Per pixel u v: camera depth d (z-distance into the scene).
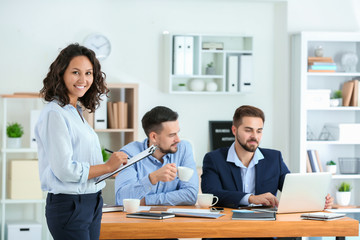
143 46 7.01
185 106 7.14
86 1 6.84
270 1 7.14
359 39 7.05
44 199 6.30
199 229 3.24
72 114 2.84
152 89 7.05
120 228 3.19
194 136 7.17
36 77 6.73
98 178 2.88
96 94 3.02
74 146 2.81
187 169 3.65
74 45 2.86
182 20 7.11
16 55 6.68
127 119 6.81
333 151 7.23
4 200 6.24
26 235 6.25
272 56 7.34
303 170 6.85
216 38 7.18
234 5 7.24
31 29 6.71
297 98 6.94
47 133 2.75
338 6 7.16
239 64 7.03
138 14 6.99
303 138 6.84
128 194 3.72
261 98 7.33
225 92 7.00
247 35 7.03
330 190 7.19
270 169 4.13
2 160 6.64
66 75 2.81
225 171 4.09
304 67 6.84
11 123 6.65
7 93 6.65
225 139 7.18
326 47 7.20
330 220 3.37
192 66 6.86
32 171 6.28
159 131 3.86
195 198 3.98
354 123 7.30
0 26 6.63
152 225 3.20
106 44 6.86
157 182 3.74
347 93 7.02
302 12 7.09
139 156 2.96
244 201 3.83
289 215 3.54
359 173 7.16
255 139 3.98
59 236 2.79
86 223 2.82
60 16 6.79
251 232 3.29
